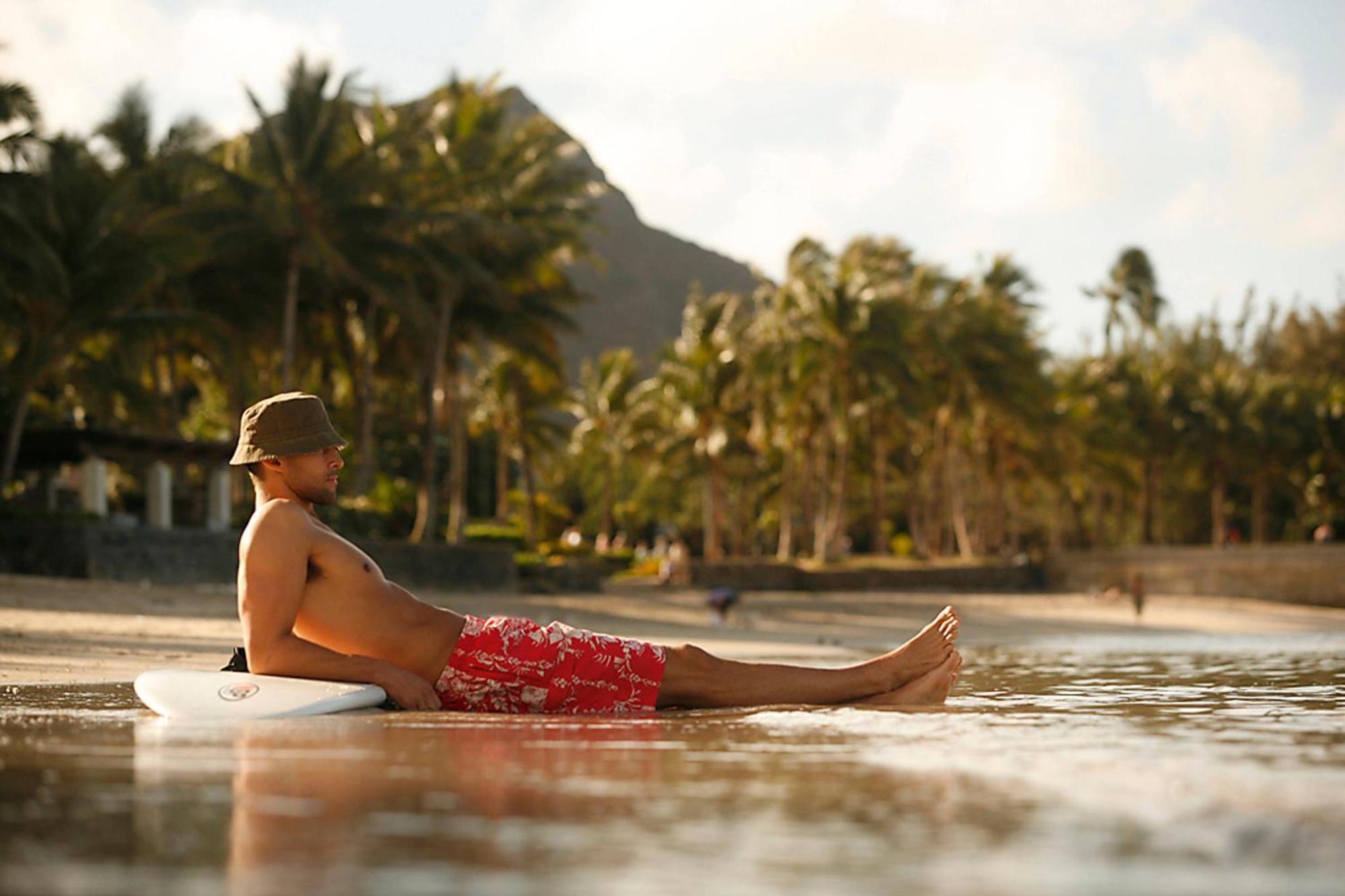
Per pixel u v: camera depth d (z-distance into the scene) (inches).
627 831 66.1
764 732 124.1
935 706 170.2
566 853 60.1
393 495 1588.3
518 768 92.8
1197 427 2620.6
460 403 1636.3
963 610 1494.8
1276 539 3070.9
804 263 1974.7
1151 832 65.2
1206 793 78.5
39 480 1267.2
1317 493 2778.1
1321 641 722.2
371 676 158.9
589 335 5698.8
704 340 2261.3
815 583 1910.7
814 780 85.7
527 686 164.7
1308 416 2679.6
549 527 2475.4
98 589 804.6
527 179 1539.1
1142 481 2746.1
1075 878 54.3
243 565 163.3
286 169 1218.0
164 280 1162.6
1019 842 63.1
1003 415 2209.6
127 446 1154.7
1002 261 2564.0
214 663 295.3
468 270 1316.4
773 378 1927.9
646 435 2437.3
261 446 166.1
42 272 974.4
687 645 172.6
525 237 1425.9
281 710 146.7
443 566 1315.2
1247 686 229.6
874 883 53.0
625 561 2245.3
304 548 163.8
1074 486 2827.3
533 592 1457.9
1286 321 3230.8
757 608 1378.0
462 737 117.6
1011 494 2930.6
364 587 165.8
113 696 181.5
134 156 1261.1
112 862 57.8
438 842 62.9
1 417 1219.2
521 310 1493.6
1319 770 89.7
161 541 1019.3
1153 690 212.8
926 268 2142.0
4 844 62.3
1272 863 57.7
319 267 1214.9
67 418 1446.9
